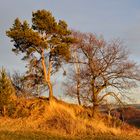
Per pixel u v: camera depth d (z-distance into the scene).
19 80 52.22
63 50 46.94
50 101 47.72
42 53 47.53
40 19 47.00
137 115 62.81
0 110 43.31
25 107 46.06
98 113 51.75
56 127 40.12
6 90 42.81
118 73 50.47
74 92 52.69
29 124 41.09
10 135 31.08
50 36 48.03
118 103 50.81
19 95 50.75
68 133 37.66
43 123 41.97
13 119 42.50
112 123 48.47
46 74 48.19
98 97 50.97
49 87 48.31
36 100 48.66
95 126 41.16
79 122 41.47
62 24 49.00
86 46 52.03
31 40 45.28
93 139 33.34
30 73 48.47
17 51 48.03
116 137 35.34
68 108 49.41
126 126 48.25
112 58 51.03
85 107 52.62
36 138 31.08
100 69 50.94
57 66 49.34
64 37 48.28
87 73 51.59
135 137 37.12
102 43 51.94
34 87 51.53
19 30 46.75
